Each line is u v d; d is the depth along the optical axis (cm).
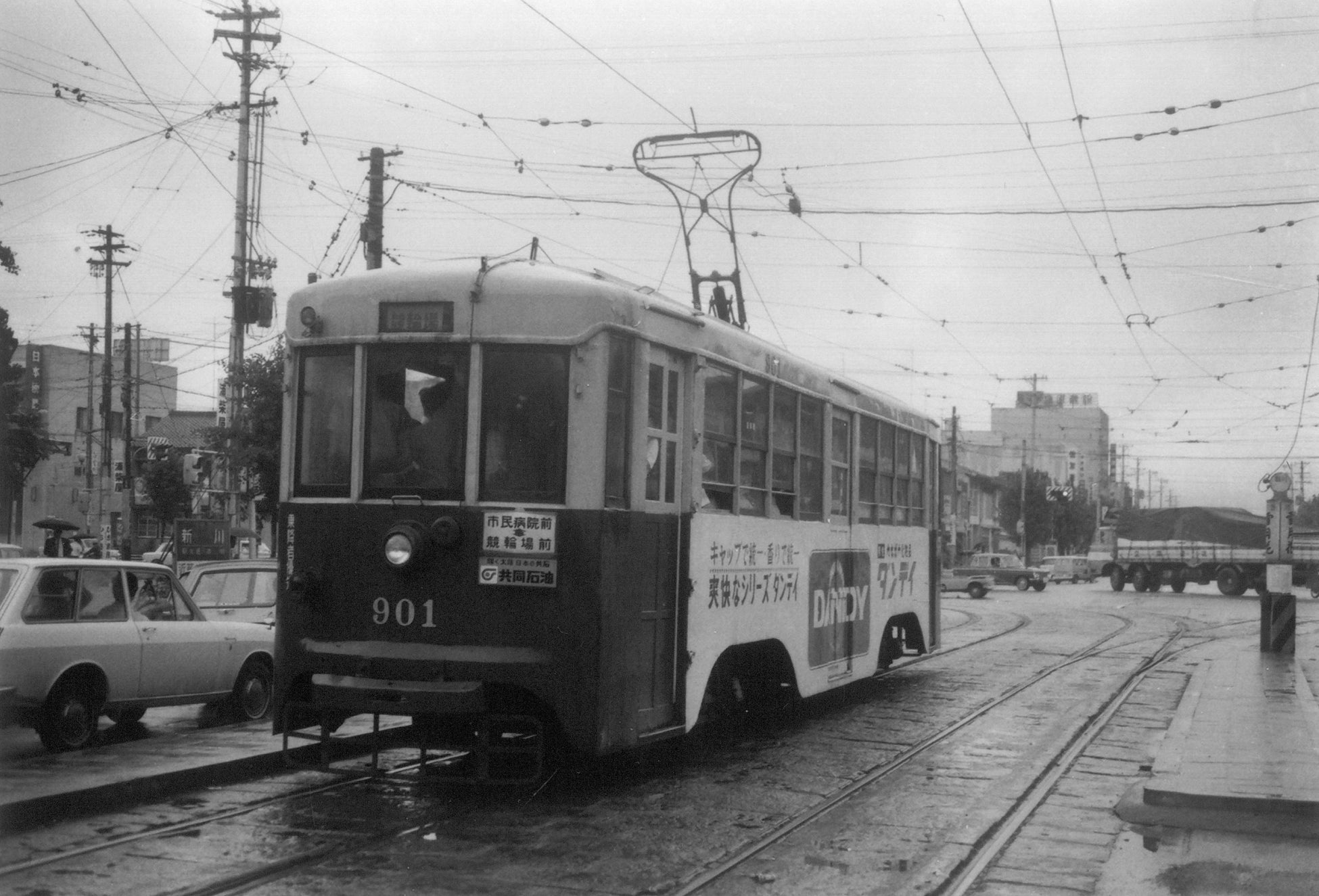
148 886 638
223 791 888
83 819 793
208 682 1231
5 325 2072
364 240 2078
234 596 1474
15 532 5028
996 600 4522
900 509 1569
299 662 873
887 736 1231
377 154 2072
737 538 1057
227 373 2477
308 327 898
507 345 861
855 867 722
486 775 847
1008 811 880
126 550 3359
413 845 739
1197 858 757
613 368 870
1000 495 8831
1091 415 12012
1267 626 2194
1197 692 1572
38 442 3078
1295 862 750
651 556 911
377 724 846
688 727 954
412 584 855
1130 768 1077
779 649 1173
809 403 1248
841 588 1335
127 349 3672
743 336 1079
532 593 839
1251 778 962
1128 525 5253
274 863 686
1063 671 1891
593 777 980
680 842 768
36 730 1082
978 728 1296
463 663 833
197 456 2625
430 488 861
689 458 967
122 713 1130
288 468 898
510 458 854
